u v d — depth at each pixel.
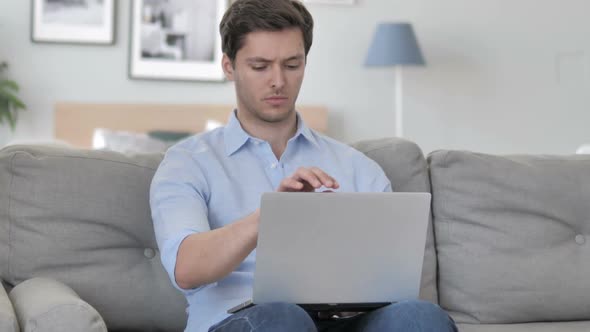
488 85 5.67
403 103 5.66
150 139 4.77
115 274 1.89
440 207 2.10
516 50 5.67
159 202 1.74
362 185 1.96
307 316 1.43
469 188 2.09
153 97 5.46
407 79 5.65
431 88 5.66
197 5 5.46
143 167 1.97
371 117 5.65
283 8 1.79
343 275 1.51
